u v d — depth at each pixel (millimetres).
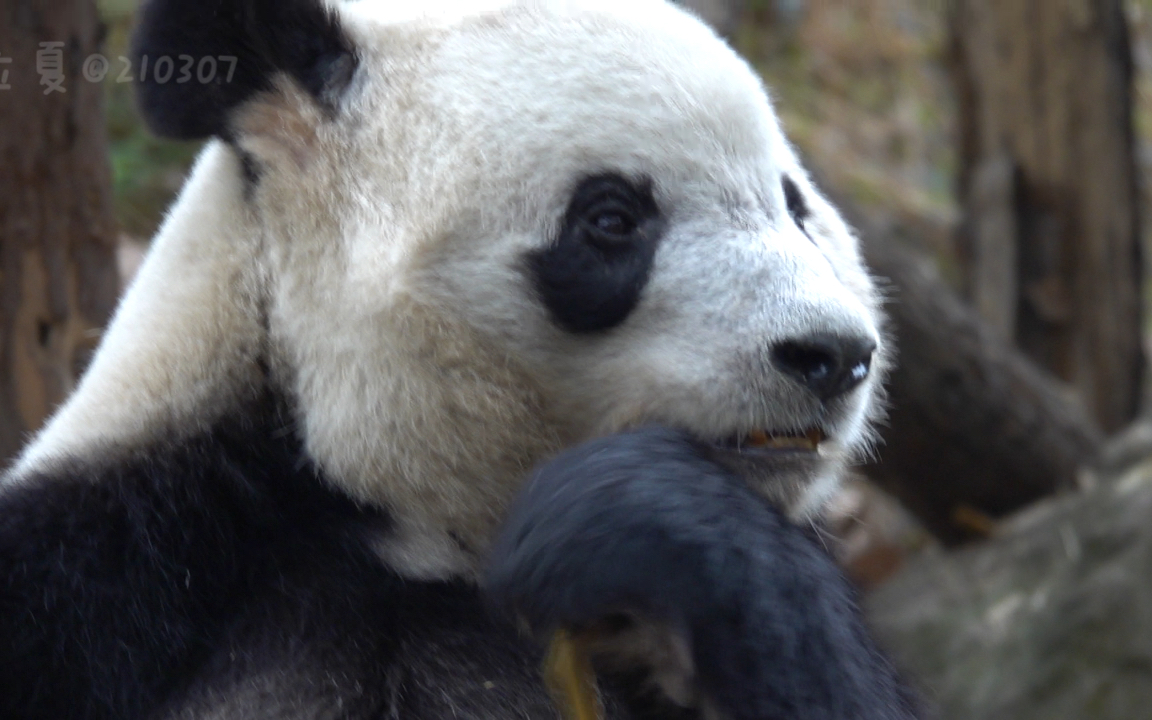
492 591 6098
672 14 7074
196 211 7168
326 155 6887
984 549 15461
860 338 6250
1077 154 19422
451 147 6715
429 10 7254
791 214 7129
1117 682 13078
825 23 28688
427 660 6711
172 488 6707
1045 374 17938
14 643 6316
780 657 5734
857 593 7727
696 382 6352
